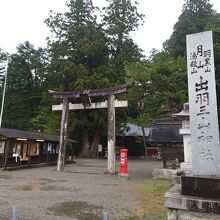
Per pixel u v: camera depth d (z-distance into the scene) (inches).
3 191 379.6
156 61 1088.8
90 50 1201.4
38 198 338.0
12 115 1515.7
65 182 478.9
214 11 1333.7
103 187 430.3
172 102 1074.1
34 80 1610.5
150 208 293.1
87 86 1109.7
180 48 1259.2
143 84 1064.2
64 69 1139.9
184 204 160.9
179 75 1043.9
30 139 746.2
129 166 842.2
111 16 1352.1
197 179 167.0
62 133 695.1
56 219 251.8
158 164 920.3
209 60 191.6
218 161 176.7
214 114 183.5
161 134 562.9
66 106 707.4
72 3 1332.4
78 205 304.8
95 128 1232.2
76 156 1274.6
